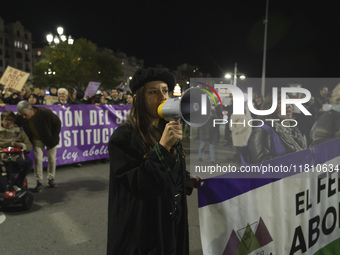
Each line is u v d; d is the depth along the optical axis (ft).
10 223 11.01
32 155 18.44
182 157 4.25
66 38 77.92
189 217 11.59
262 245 5.06
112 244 4.01
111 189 4.10
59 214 11.89
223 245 4.60
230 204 4.63
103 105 21.03
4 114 12.63
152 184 3.49
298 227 5.63
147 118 4.00
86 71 118.32
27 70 243.60
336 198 6.40
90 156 20.58
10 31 228.22
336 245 6.58
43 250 9.04
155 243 3.92
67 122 19.38
